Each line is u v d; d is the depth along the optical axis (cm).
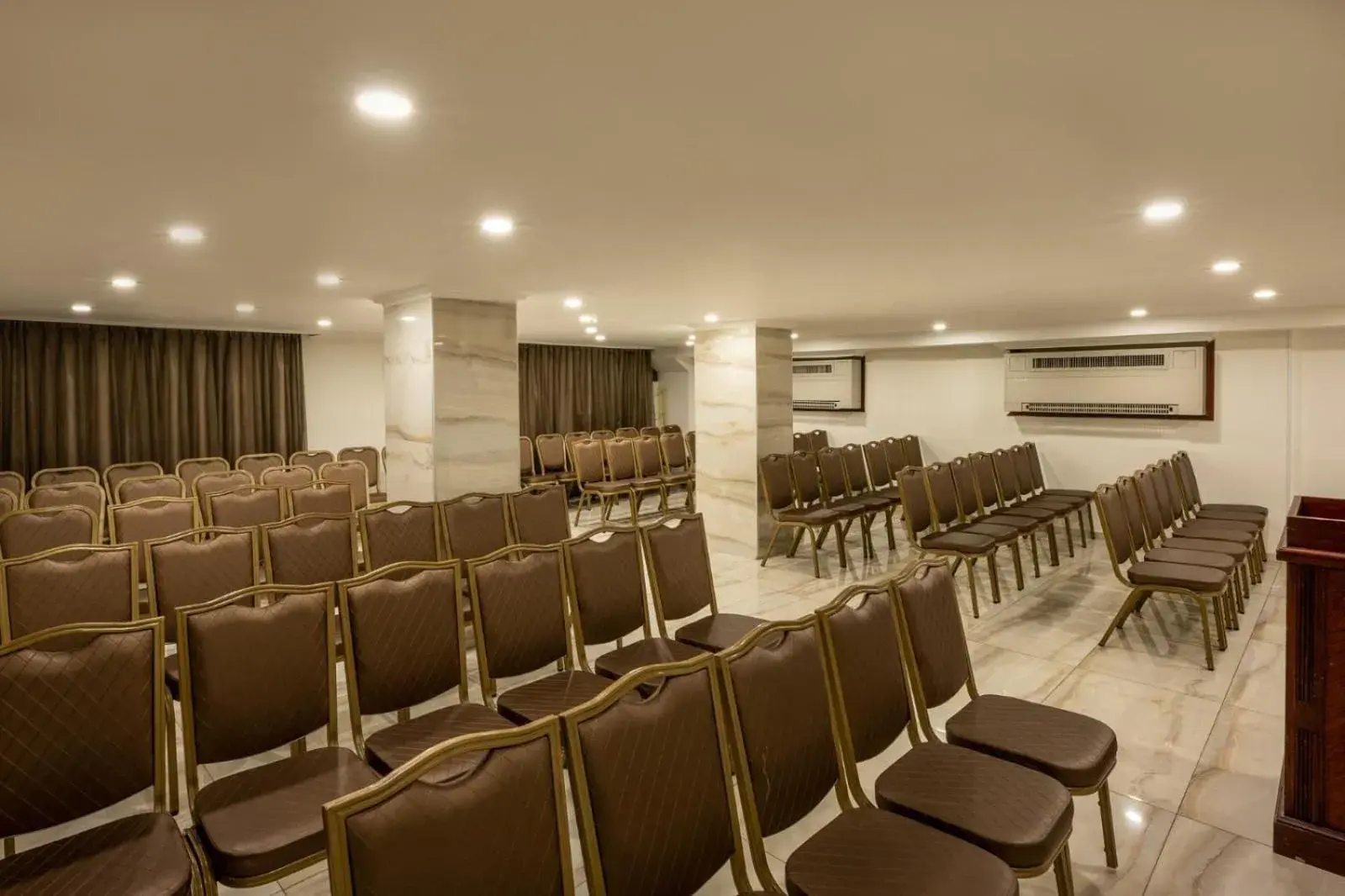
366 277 431
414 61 147
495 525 429
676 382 1191
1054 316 688
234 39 136
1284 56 148
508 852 141
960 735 221
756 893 169
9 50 139
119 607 309
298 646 226
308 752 217
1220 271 427
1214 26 135
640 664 282
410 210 271
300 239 321
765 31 136
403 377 532
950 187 246
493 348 530
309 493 473
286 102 168
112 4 122
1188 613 483
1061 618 475
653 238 324
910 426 921
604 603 305
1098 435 780
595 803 152
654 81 159
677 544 331
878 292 506
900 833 177
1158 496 537
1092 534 756
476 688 369
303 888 219
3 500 453
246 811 187
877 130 191
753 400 689
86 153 202
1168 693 355
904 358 923
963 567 619
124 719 190
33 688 178
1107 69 154
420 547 396
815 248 350
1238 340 691
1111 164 221
